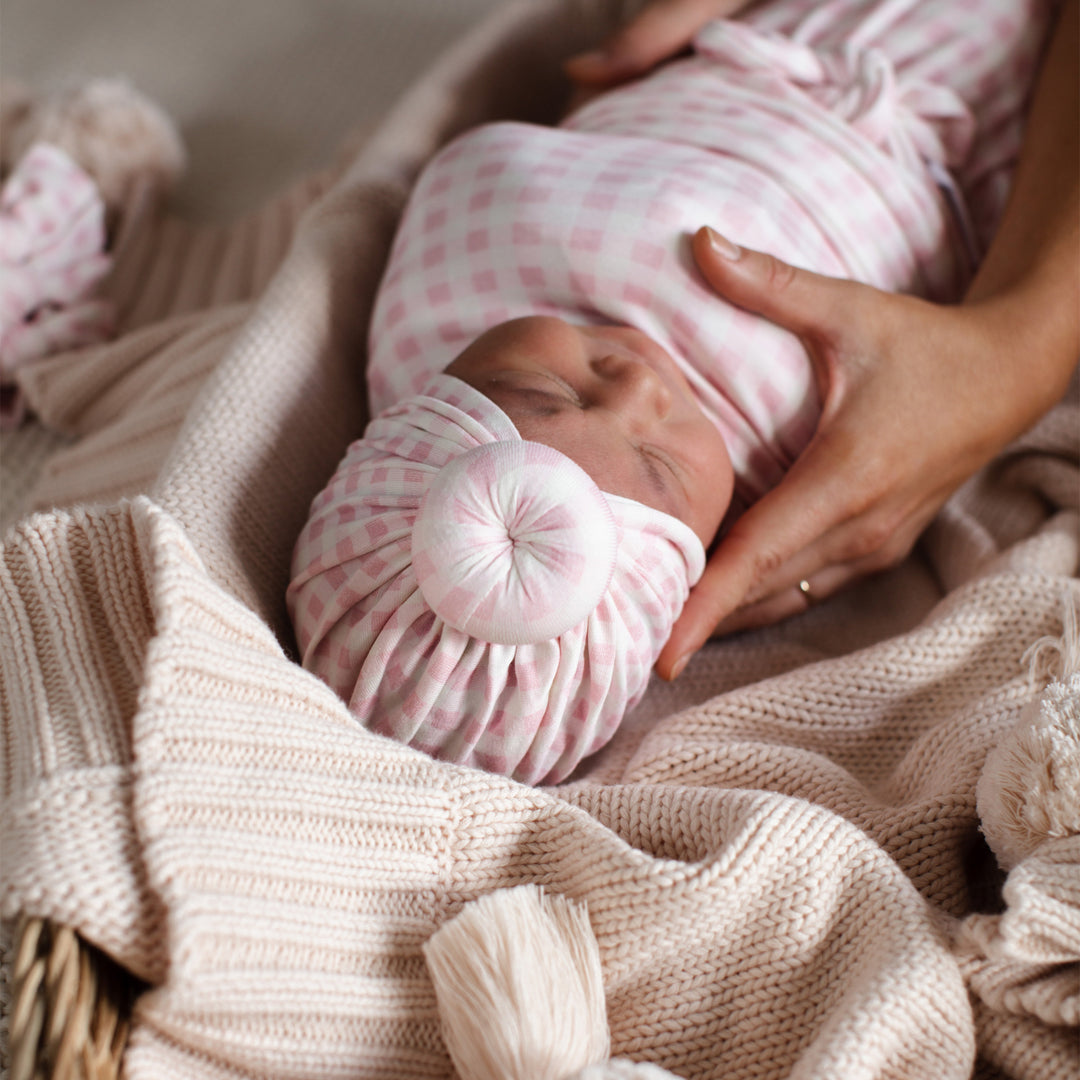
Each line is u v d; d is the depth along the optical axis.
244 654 0.63
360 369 1.07
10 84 1.53
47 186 1.33
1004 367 0.94
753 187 0.98
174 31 1.78
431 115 1.30
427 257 0.94
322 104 1.69
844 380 0.92
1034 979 0.61
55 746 0.59
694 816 0.68
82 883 0.53
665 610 0.77
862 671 0.83
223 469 0.83
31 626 0.67
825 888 0.63
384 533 0.71
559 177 0.94
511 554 0.65
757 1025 0.63
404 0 1.81
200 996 0.54
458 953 0.59
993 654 0.84
